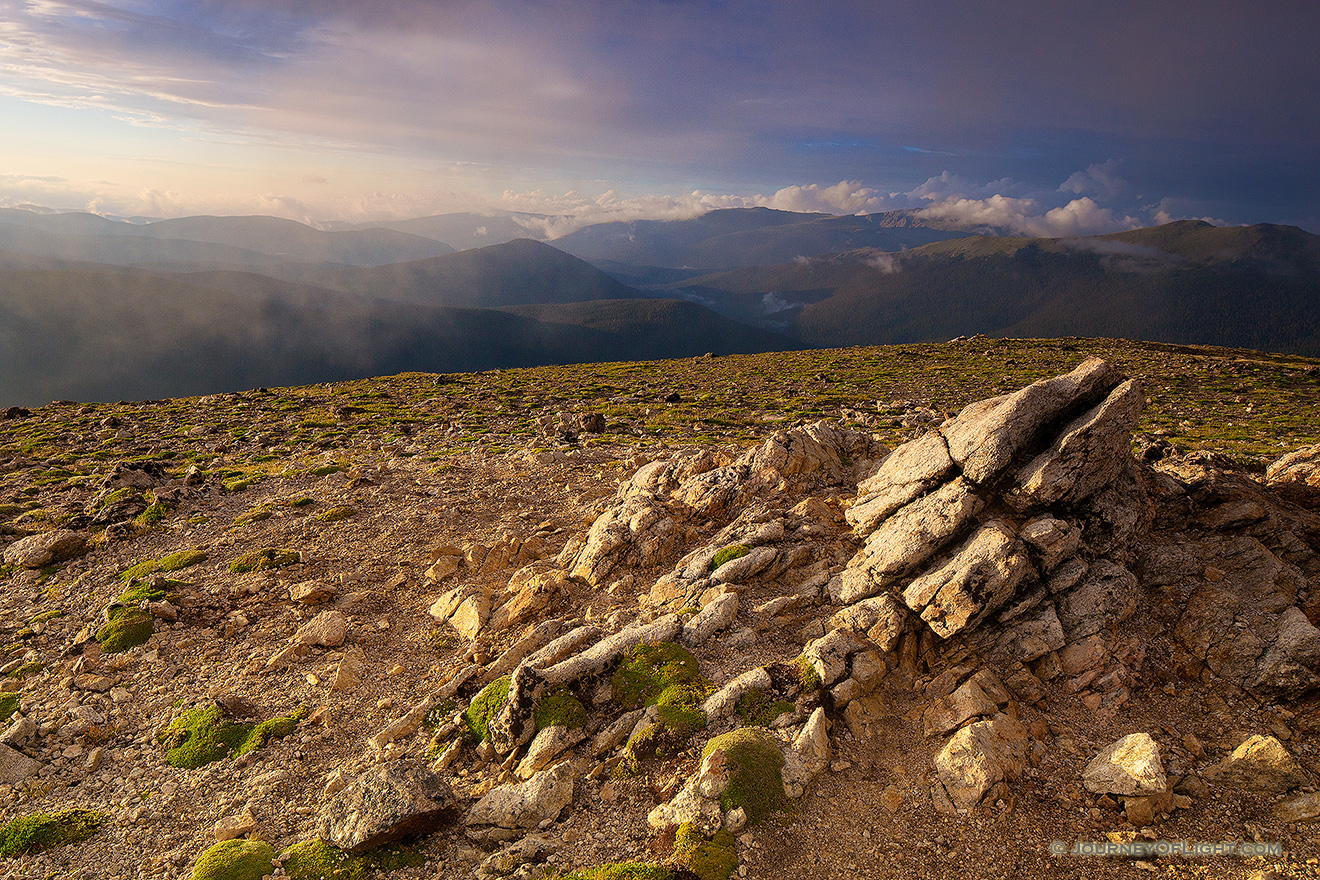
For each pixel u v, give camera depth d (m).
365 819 14.78
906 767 16.08
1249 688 16.73
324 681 21.00
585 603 23.00
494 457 44.44
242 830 15.95
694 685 18.11
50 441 58.28
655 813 15.02
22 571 29.03
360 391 96.25
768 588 21.86
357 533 31.03
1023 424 19.77
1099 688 17.36
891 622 18.78
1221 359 130.38
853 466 29.06
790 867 13.92
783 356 156.00
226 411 75.12
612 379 116.50
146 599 25.22
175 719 19.86
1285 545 19.89
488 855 14.78
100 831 16.23
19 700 20.95
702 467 29.91
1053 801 15.08
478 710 18.31
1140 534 19.86
